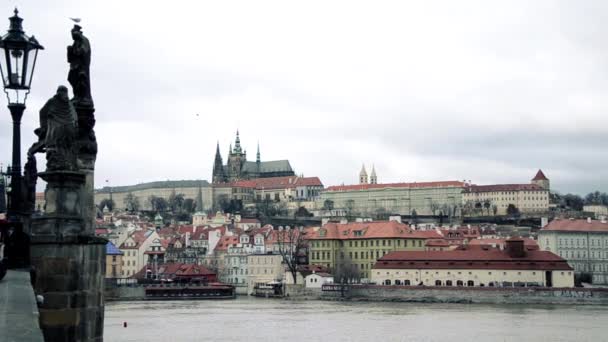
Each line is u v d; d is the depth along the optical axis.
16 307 22.77
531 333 169.38
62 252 32.97
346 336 162.50
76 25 40.44
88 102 40.25
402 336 162.88
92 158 40.06
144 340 150.38
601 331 173.50
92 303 34.50
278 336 161.38
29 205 44.69
